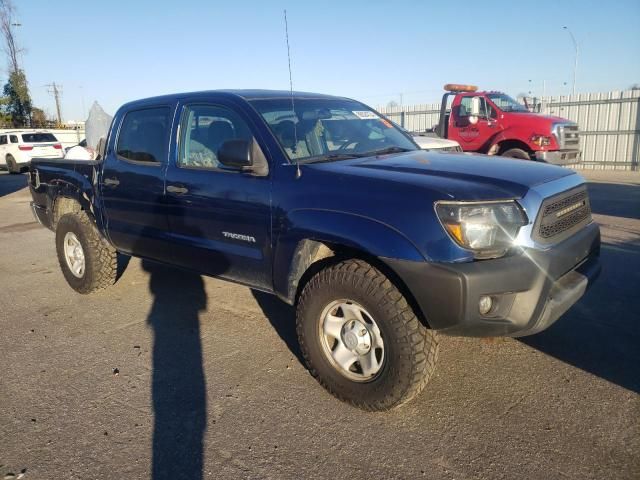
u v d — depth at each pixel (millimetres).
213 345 4125
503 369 3568
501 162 3475
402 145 4258
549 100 19188
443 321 2748
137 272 6125
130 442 2912
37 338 4355
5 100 39094
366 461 2693
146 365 3818
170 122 4266
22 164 22656
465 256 2713
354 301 3012
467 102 12586
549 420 2979
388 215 2877
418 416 3064
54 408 3271
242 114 3760
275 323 4527
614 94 17719
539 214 2900
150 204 4359
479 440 2822
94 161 5094
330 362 3234
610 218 8688
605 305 4645
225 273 3922
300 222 3219
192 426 3047
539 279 2820
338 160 3574
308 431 2965
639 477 2506
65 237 5355
